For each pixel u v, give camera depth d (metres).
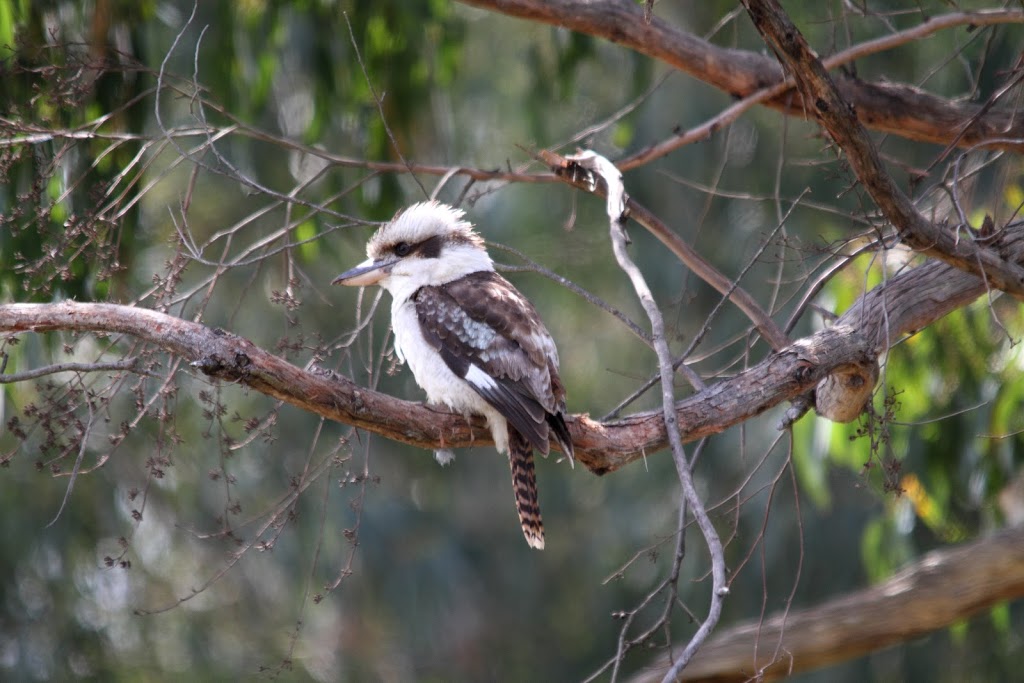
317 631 20.33
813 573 15.97
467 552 20.16
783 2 12.87
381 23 10.99
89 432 6.37
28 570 15.80
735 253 15.63
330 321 16.05
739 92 9.73
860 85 9.51
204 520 16.86
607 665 6.13
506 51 18.30
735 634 9.09
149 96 9.77
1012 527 9.38
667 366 6.10
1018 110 9.26
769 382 6.97
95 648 16.19
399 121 10.98
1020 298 7.14
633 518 18.00
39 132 7.68
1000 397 10.93
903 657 15.65
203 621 17.42
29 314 6.35
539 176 8.77
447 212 8.54
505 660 20.17
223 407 6.59
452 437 6.86
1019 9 9.11
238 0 11.20
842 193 6.80
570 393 19.16
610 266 18.14
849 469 13.31
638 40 9.46
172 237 7.16
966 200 9.14
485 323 7.61
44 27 9.49
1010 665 14.96
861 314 7.05
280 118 13.48
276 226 13.99
